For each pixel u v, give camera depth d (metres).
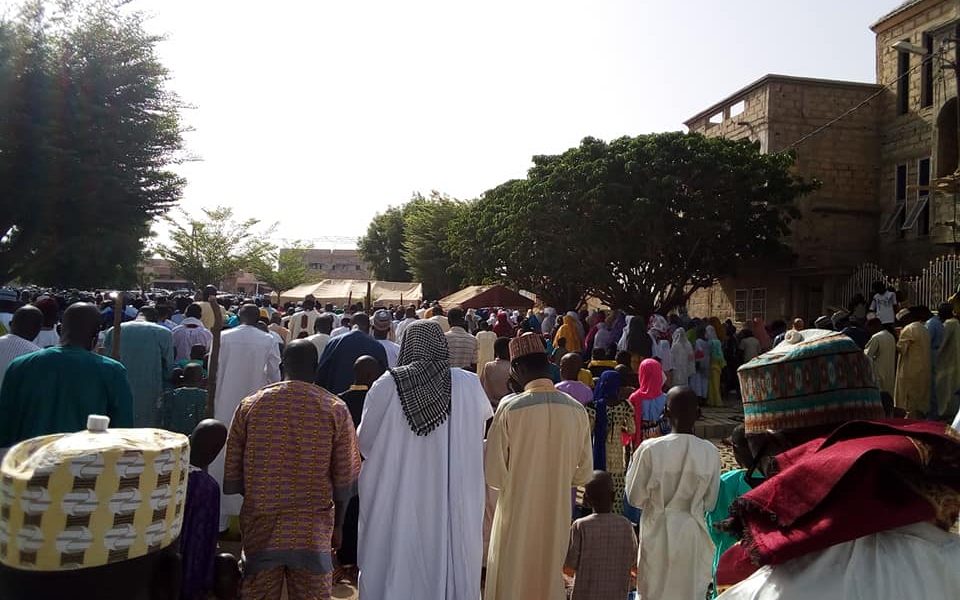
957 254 18.16
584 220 20.25
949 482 1.49
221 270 37.16
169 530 2.25
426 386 4.17
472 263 29.06
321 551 3.68
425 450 4.14
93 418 2.31
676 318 18.52
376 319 8.74
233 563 3.98
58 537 2.02
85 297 21.05
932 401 10.72
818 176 23.27
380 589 4.01
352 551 5.82
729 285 25.67
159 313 10.61
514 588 4.04
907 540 1.51
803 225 23.05
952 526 1.57
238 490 3.81
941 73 20.34
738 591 1.69
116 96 14.12
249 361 6.80
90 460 2.05
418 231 46.44
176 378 7.24
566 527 4.17
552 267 21.77
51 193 13.47
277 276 47.56
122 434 2.26
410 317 13.79
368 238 58.19
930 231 20.70
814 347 1.85
